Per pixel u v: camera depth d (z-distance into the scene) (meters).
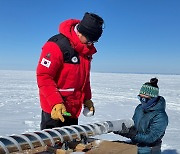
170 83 34.94
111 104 10.89
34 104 10.41
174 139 5.11
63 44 1.91
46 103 2.01
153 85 2.94
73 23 1.99
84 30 1.89
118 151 1.57
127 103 11.38
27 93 15.21
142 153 2.68
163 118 2.85
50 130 1.65
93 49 2.06
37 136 1.52
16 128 5.95
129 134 2.84
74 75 1.99
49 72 1.89
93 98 13.16
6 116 7.51
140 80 42.56
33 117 7.46
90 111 2.22
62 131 1.68
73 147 1.65
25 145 1.42
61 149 1.53
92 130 1.90
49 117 2.02
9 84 24.22
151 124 2.85
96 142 1.77
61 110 1.79
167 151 4.25
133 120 3.01
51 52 1.89
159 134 2.83
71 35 1.92
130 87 24.05
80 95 2.12
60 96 1.87
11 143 1.37
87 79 2.15
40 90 1.92
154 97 2.89
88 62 2.08
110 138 4.66
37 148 1.47
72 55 1.94
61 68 1.95
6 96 13.25
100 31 1.93
